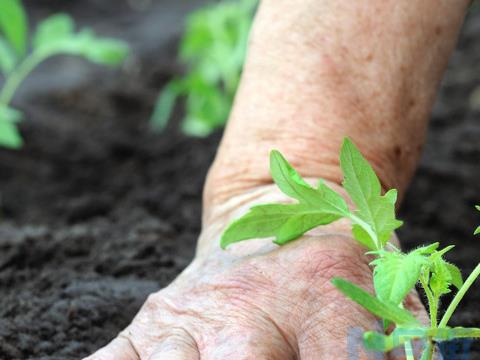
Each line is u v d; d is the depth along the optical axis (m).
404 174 0.59
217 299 0.51
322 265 0.51
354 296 0.46
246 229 0.50
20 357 0.58
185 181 1.00
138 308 0.61
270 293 0.51
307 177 0.57
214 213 0.58
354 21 0.57
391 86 0.58
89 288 0.63
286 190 0.50
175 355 0.50
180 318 0.52
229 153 0.58
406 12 0.57
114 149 1.11
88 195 0.98
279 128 0.58
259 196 0.56
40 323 0.60
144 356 0.52
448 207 0.86
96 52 0.95
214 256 0.54
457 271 0.49
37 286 0.65
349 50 0.57
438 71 0.59
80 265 0.68
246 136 0.58
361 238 0.50
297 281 0.51
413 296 0.53
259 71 0.59
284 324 0.50
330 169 0.57
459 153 1.00
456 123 1.12
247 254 0.53
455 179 0.92
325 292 0.50
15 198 0.99
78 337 0.59
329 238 0.52
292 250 0.52
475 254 0.74
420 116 0.59
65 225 0.92
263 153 0.58
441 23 0.58
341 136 0.57
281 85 0.58
